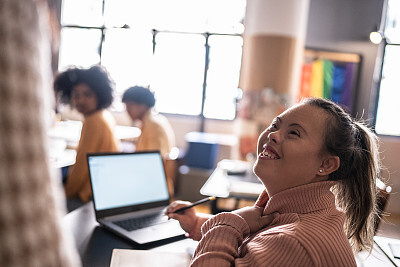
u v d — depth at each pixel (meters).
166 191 1.67
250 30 5.33
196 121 6.80
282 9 5.04
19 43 0.31
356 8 5.88
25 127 0.31
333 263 0.84
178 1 6.72
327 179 1.01
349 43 5.93
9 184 0.30
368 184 1.04
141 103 2.79
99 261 1.10
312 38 5.97
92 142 2.08
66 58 6.99
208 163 5.38
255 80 5.20
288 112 1.02
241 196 2.51
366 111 5.94
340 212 0.97
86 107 2.17
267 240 0.88
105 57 6.94
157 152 1.70
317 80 5.95
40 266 0.31
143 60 6.87
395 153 5.71
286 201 0.98
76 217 1.48
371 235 1.10
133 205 1.53
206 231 1.03
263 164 1.00
